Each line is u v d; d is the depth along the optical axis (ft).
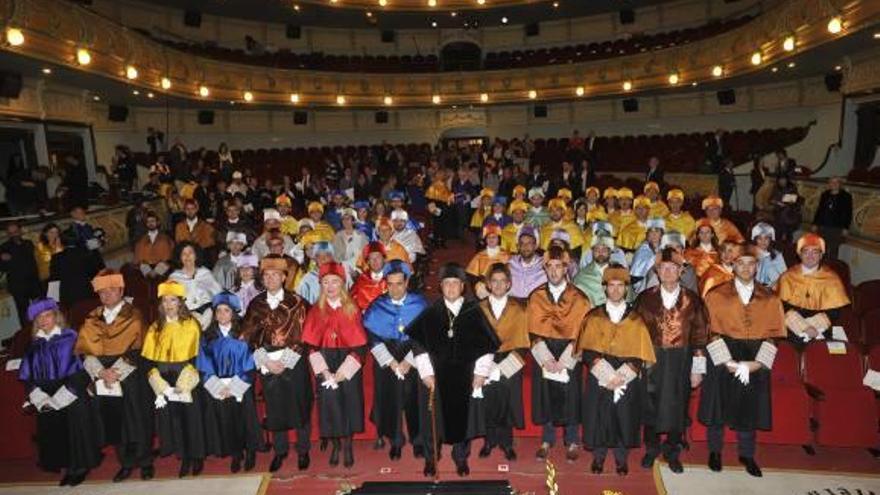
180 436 21.42
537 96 87.76
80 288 32.48
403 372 20.85
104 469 22.67
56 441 21.21
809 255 23.09
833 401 21.77
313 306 21.90
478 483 16.97
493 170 63.41
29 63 43.19
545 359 20.95
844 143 53.62
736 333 20.75
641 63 77.97
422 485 17.02
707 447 22.62
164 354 20.94
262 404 23.57
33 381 20.89
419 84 90.17
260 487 20.92
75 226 33.35
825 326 22.43
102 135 71.87
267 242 30.91
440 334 20.40
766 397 20.49
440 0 89.51
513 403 21.74
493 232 29.71
